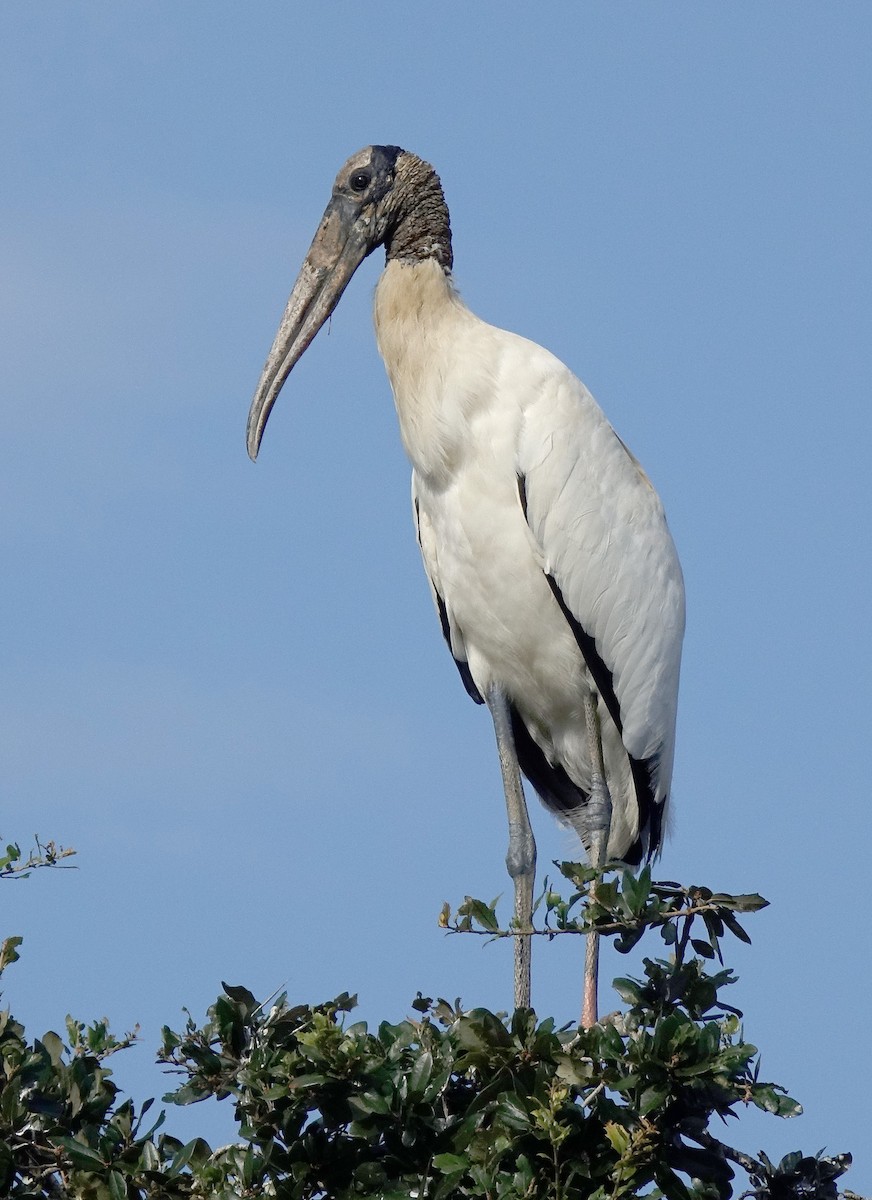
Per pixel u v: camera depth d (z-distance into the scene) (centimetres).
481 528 1496
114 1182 945
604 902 979
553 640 1526
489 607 1520
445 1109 970
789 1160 969
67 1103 998
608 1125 920
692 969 984
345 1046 950
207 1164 959
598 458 1531
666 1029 933
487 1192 916
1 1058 991
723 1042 966
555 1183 920
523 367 1506
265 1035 1011
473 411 1491
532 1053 962
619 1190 916
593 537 1515
